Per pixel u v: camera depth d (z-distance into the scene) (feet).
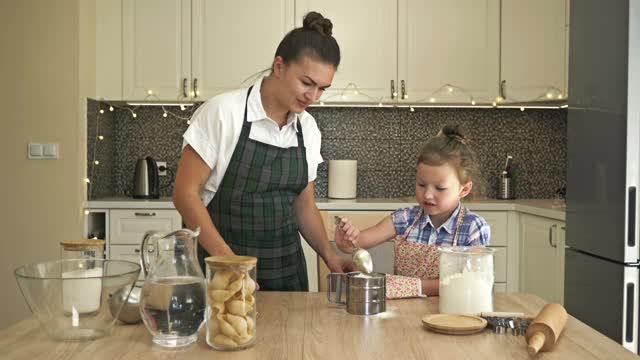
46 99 13.08
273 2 13.74
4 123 13.10
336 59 6.44
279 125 6.97
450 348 4.27
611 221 9.83
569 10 12.09
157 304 4.24
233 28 13.76
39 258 13.15
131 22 13.78
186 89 13.78
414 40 13.89
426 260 6.28
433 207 6.30
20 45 13.05
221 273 4.19
